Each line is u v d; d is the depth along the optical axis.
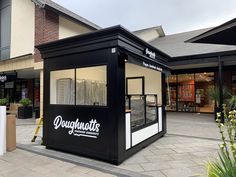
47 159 4.73
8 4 12.02
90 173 3.94
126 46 4.71
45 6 9.29
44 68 5.76
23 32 10.84
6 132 5.28
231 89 13.10
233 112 2.19
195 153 5.16
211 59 10.53
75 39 4.96
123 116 4.59
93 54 4.78
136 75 8.64
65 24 10.55
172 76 15.71
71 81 5.55
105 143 4.53
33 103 15.19
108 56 4.54
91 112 4.79
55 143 5.40
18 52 11.09
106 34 4.52
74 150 5.02
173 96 15.63
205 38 4.62
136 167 4.25
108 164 4.41
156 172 3.99
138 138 5.41
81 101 5.35
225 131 7.71
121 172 3.98
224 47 11.48
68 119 5.21
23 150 5.43
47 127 5.62
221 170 2.09
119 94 4.45
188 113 14.35
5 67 11.46
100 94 5.01
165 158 4.80
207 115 13.12
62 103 5.58
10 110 12.31
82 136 4.91
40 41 9.60
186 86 15.13
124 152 4.57
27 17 10.64
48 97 5.67
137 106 5.84
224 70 13.28
